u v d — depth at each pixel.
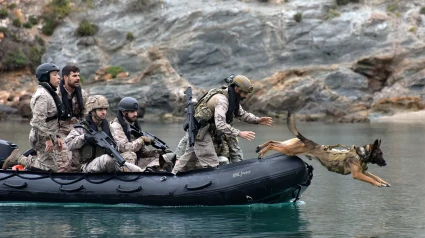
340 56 92.25
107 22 101.75
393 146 41.97
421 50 90.00
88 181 20.34
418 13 96.12
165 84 88.88
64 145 21.12
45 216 19.09
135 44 97.88
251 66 92.50
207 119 19.67
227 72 92.38
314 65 91.50
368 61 88.88
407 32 92.94
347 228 17.69
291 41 94.38
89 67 96.19
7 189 20.70
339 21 95.06
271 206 20.25
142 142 21.23
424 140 46.72
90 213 19.42
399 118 78.12
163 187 19.88
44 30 101.62
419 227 17.88
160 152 21.91
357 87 86.81
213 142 20.30
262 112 85.31
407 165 31.56
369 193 23.42
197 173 19.94
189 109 19.94
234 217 18.77
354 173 18.61
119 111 21.17
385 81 89.56
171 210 19.67
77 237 16.67
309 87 85.50
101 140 20.17
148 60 94.62
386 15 95.44
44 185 20.52
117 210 19.77
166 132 54.19
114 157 19.78
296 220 18.58
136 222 18.19
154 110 87.44
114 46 98.06
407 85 86.94
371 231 17.39
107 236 16.73
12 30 99.69
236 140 21.11
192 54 94.19
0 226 17.86
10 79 95.06
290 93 85.19
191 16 98.69
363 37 93.00
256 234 16.91
